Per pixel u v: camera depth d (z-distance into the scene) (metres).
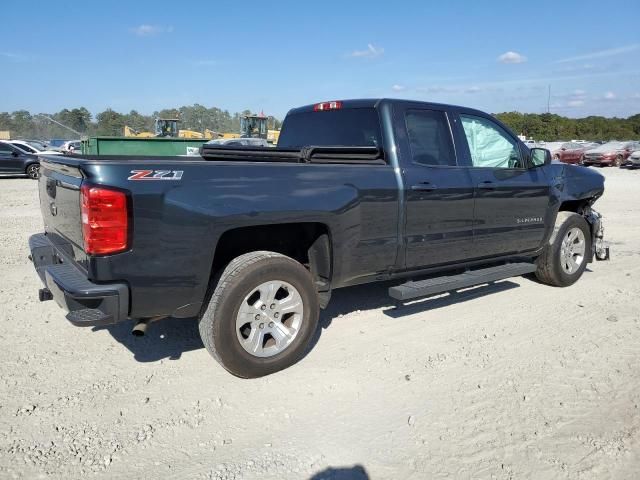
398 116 4.69
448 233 4.91
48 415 3.30
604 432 3.19
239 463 2.89
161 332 4.66
